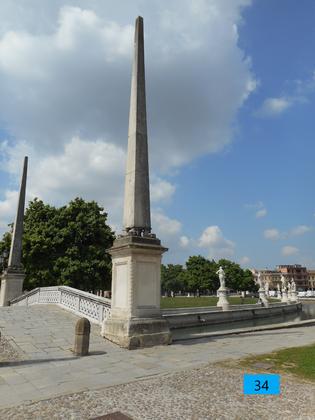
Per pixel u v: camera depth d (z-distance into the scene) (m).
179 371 8.08
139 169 13.62
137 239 12.41
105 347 11.20
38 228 33.44
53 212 35.47
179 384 6.97
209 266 93.88
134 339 11.23
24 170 31.12
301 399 6.00
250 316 26.88
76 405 5.84
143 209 13.27
